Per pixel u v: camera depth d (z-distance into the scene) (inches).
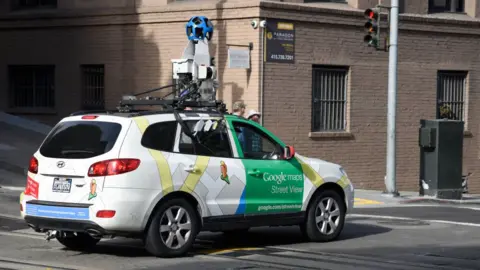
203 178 397.4
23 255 399.5
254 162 422.3
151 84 840.9
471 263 391.5
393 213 616.4
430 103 890.1
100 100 888.3
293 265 379.9
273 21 765.9
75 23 892.6
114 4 864.3
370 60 840.3
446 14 909.2
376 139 850.1
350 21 817.5
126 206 367.6
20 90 948.0
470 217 592.1
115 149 372.5
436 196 733.3
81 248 422.6
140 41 847.1
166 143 390.6
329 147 813.9
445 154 739.4
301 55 786.8
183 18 810.2
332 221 459.5
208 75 658.8
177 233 389.7
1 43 948.0
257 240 464.8
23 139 847.1
